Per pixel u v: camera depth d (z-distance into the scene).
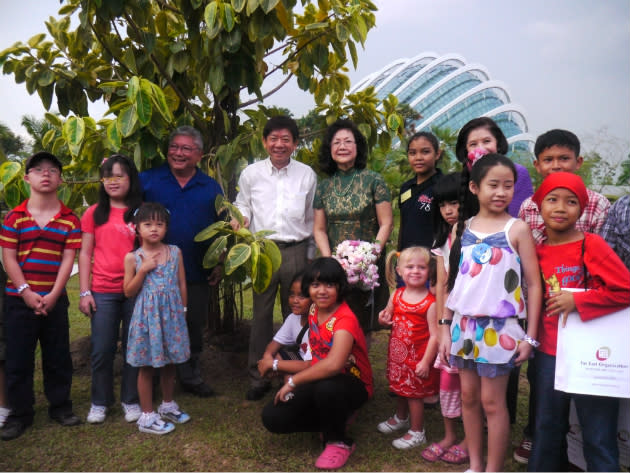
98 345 2.74
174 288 2.71
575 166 2.37
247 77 3.39
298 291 2.83
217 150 3.53
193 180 3.13
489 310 1.96
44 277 2.60
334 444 2.37
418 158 3.04
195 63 3.64
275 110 3.99
